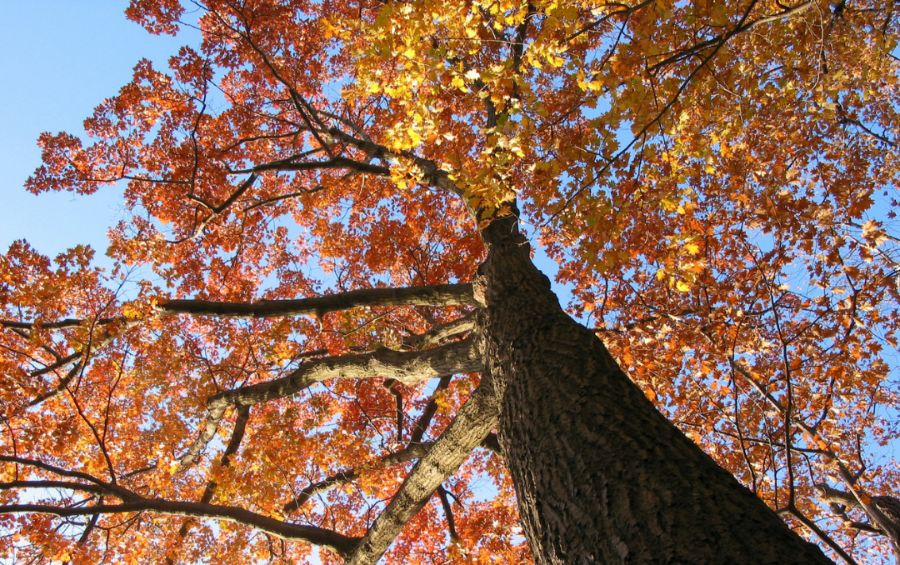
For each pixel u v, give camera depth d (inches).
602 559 83.4
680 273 182.7
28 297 228.5
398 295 252.2
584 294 302.7
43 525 235.6
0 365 228.1
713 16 131.0
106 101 319.0
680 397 261.3
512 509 346.9
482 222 175.3
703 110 163.5
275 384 251.4
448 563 317.7
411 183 206.2
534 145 160.4
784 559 70.1
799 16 160.9
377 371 233.9
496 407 190.4
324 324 390.9
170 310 250.2
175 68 308.2
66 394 265.6
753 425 265.0
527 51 147.9
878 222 222.5
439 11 152.3
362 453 295.3
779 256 234.5
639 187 165.0
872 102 256.5
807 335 249.8
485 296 212.2
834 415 265.4
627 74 139.9
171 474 271.0
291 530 229.5
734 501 84.6
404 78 161.5
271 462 263.0
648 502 86.3
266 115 354.0
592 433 107.8
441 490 338.6
